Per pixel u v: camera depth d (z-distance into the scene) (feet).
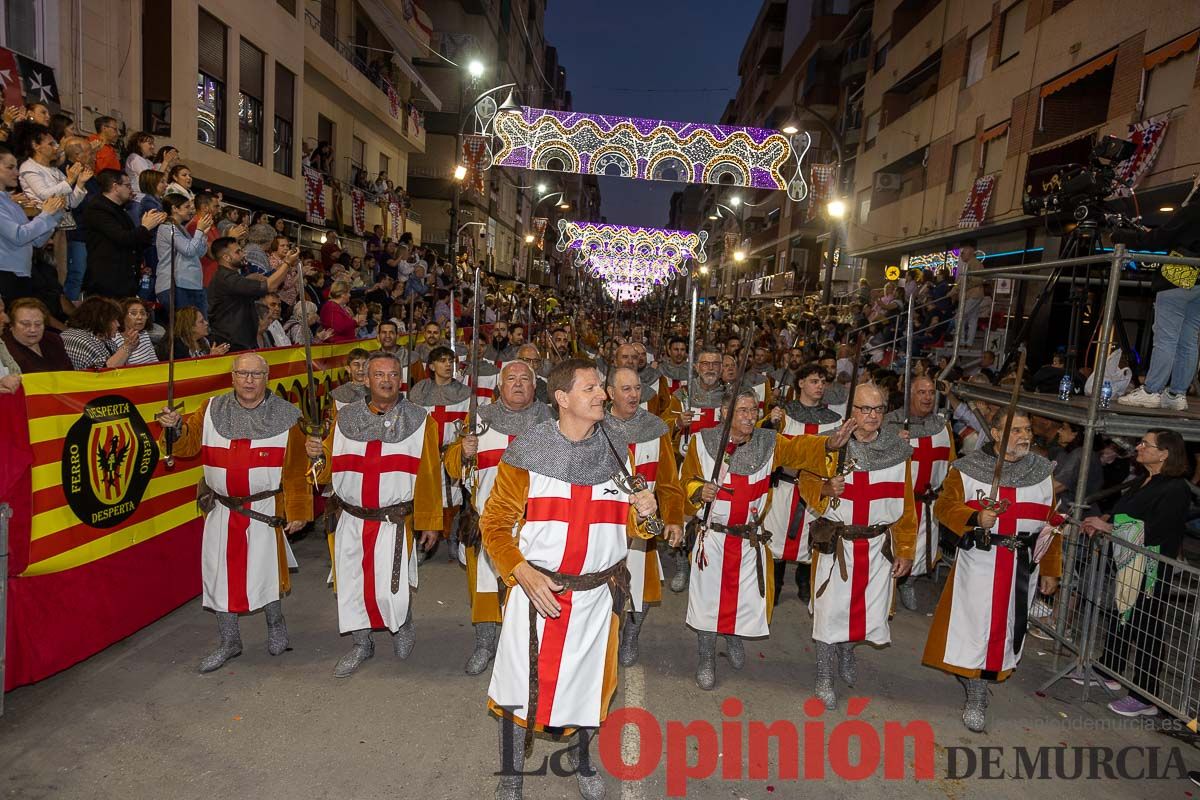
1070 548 17.84
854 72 108.06
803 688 16.42
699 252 90.12
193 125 42.34
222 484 15.20
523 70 187.52
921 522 21.65
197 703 14.33
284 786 12.02
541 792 12.33
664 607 20.95
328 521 15.88
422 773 12.55
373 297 42.98
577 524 10.75
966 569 15.10
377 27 84.33
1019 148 57.98
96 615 15.64
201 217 23.50
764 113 185.68
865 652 18.52
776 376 35.01
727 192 173.17
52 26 32.81
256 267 30.45
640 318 66.80
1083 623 16.93
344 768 12.57
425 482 15.65
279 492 15.71
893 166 87.10
